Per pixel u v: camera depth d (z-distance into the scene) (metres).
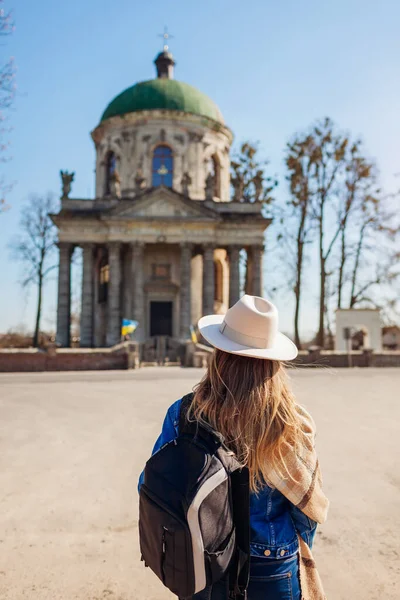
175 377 28.70
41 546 6.10
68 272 48.38
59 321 47.44
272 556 2.69
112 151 55.72
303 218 52.16
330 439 11.55
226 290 55.91
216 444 2.61
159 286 50.34
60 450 10.66
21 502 7.56
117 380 26.80
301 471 2.71
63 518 6.96
